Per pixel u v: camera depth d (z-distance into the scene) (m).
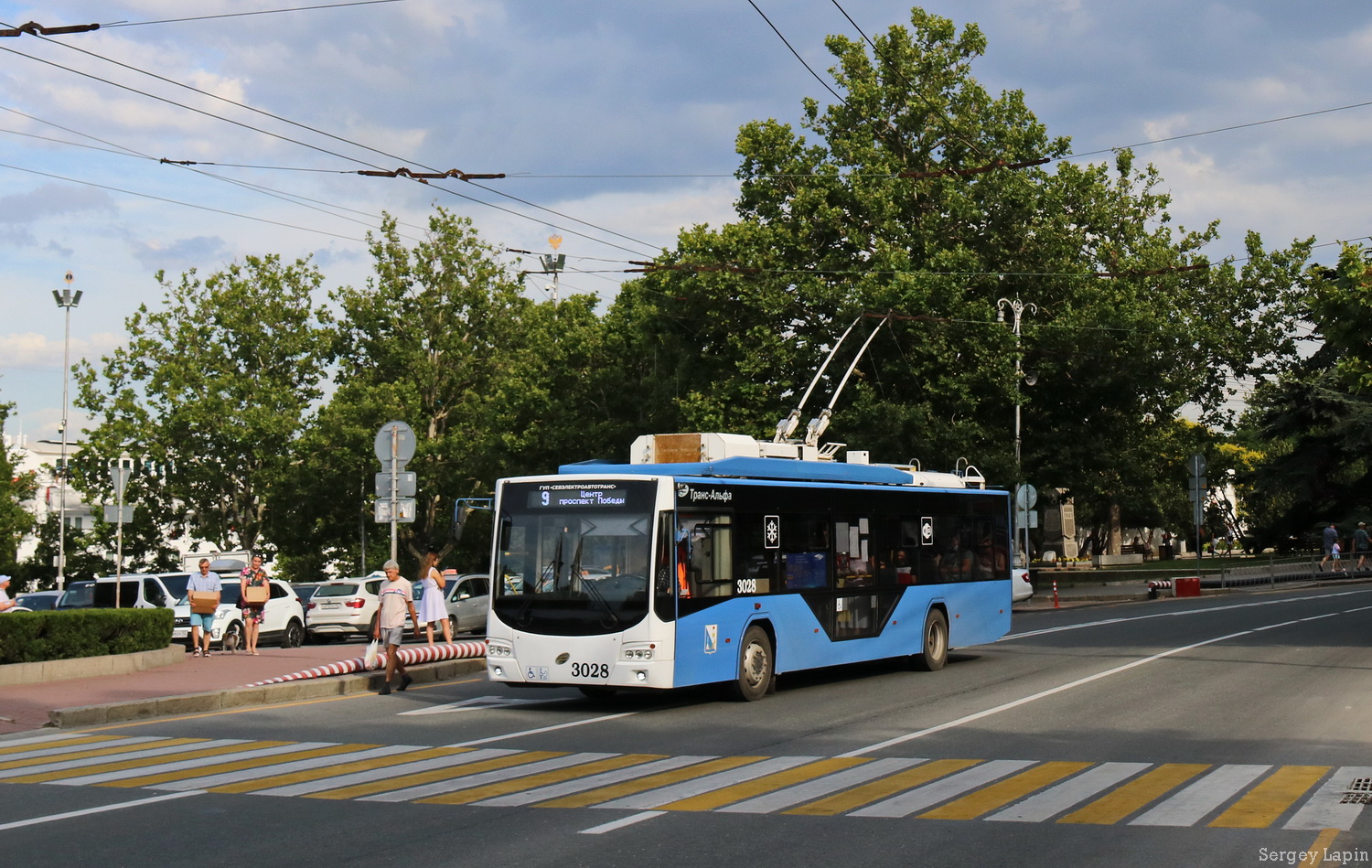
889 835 8.01
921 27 44.03
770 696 16.83
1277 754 11.02
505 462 52.94
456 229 63.91
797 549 17.47
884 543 19.25
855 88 42.53
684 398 40.66
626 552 15.34
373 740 12.98
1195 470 42.75
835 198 41.66
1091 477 45.88
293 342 63.78
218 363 63.53
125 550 64.12
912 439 37.53
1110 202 47.06
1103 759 10.91
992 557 22.08
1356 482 55.19
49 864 7.55
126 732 14.11
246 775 10.75
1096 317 41.06
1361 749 11.17
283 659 22.89
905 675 19.30
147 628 21.50
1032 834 7.97
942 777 10.11
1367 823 8.12
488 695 17.69
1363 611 30.42
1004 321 41.28
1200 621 28.45
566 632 15.38
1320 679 16.69
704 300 39.03
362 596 32.50
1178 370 45.84
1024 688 16.70
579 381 45.44
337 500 62.31
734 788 9.74
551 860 7.46
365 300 63.66
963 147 43.41
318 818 8.82
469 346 64.25
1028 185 41.81
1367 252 20.88
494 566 16.05
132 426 61.34
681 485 15.66
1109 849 7.54
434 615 22.41
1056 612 35.28
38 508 85.56
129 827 8.61
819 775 10.34
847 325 38.03
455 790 9.84
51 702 16.41
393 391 59.56
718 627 15.88
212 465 62.22
